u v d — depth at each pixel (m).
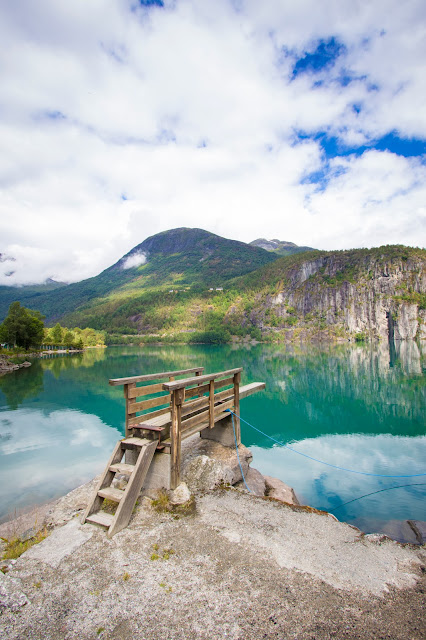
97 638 4.19
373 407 29.38
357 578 5.39
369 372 55.12
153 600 4.80
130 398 7.83
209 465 8.95
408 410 28.20
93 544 6.04
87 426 22.45
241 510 7.39
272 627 4.37
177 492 7.63
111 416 25.28
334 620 4.51
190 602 4.77
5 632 4.27
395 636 4.29
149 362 78.12
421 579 5.46
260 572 5.41
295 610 4.66
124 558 5.66
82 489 9.36
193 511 7.21
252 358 88.69
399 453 17.84
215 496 7.96
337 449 18.52
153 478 7.93
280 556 5.84
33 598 4.81
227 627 4.36
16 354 99.25
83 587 5.03
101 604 4.71
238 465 10.13
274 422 24.56
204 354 109.06
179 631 4.29
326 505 11.80
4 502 11.57
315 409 28.66
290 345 170.12
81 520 6.75
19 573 5.33
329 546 6.25
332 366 65.62
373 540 6.56
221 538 6.29
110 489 7.10
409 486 13.44
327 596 4.95
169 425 8.37
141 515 6.98
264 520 7.02
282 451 17.95
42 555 5.75
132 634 4.25
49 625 4.38
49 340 142.50
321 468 15.47
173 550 5.90
